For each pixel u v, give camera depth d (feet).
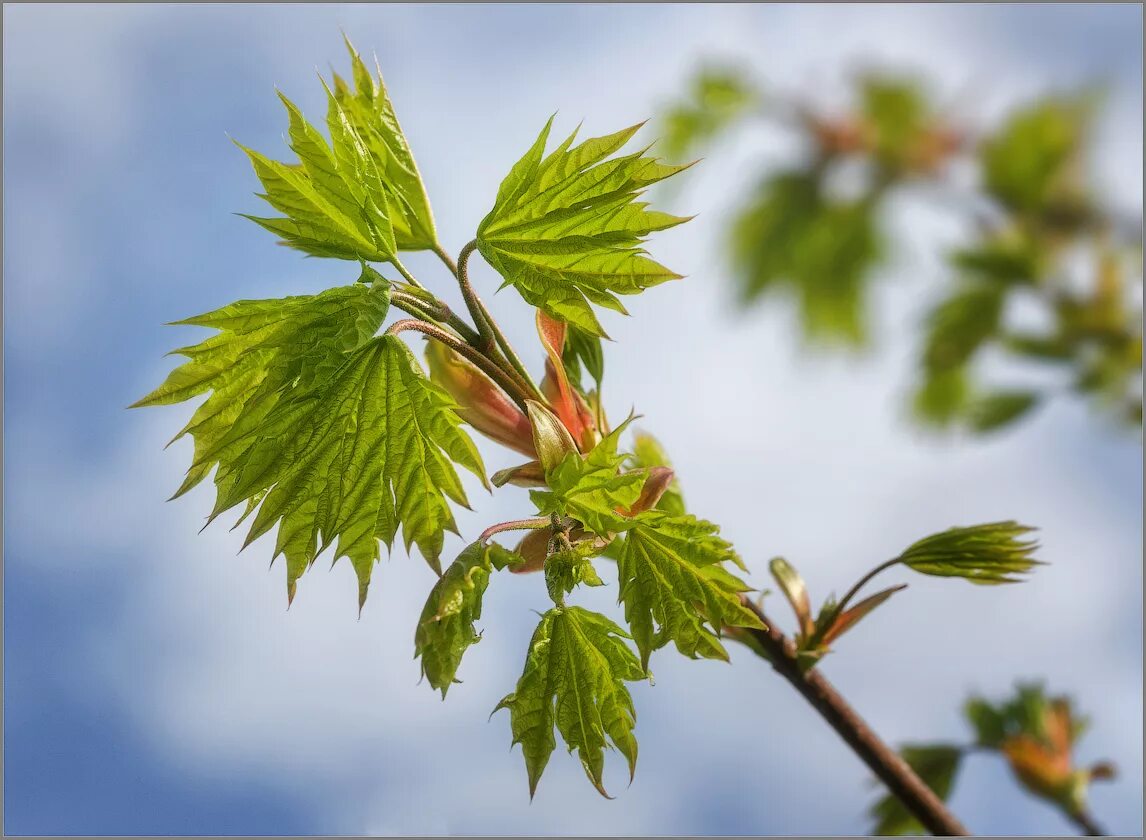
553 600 1.78
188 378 1.76
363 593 1.78
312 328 1.76
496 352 1.81
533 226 1.79
